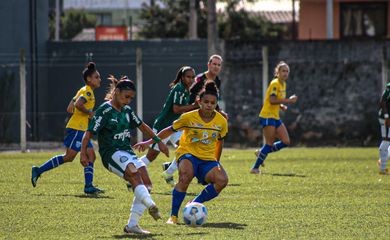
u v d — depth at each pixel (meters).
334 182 37.75
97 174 41.56
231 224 24.97
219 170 25.45
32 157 54.09
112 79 26.59
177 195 25.41
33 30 72.56
